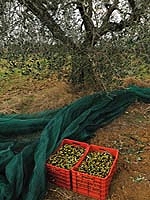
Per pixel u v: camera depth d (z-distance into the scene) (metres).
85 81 2.89
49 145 2.13
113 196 1.94
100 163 2.01
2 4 1.86
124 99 2.82
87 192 1.94
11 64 2.54
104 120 2.62
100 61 2.23
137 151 2.32
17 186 1.88
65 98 2.88
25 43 2.01
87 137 2.42
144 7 2.04
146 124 2.63
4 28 1.93
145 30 2.08
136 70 2.46
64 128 2.32
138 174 2.10
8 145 2.21
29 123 2.42
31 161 2.04
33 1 1.99
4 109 2.82
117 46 2.16
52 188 2.01
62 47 2.19
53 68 2.42
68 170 1.92
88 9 1.94
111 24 2.18
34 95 3.04
